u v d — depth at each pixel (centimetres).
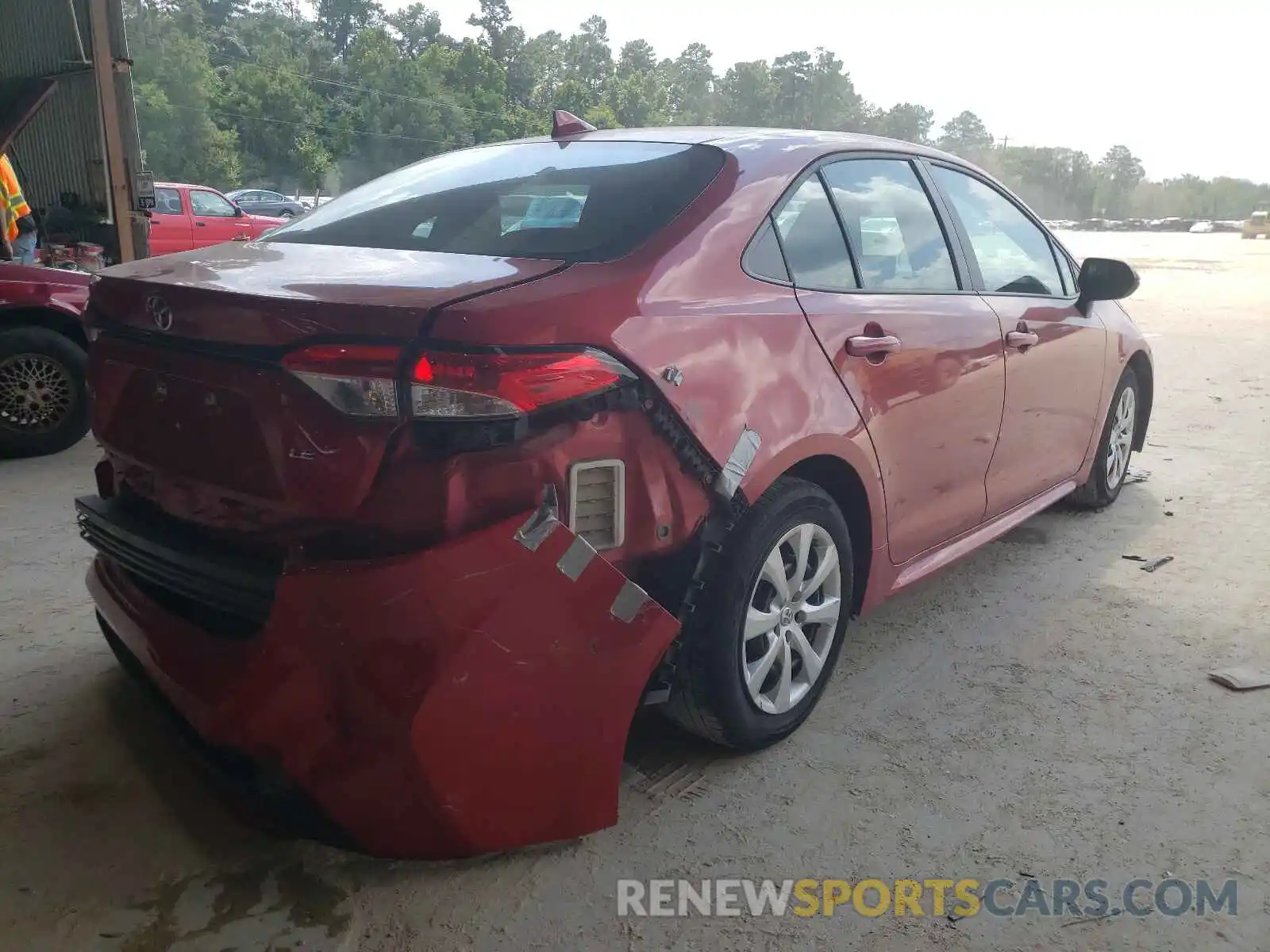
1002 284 370
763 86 15688
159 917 210
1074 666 334
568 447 204
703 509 234
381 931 208
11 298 554
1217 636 358
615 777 218
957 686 319
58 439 571
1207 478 568
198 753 230
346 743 196
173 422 224
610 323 213
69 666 317
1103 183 14550
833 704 307
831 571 283
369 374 189
